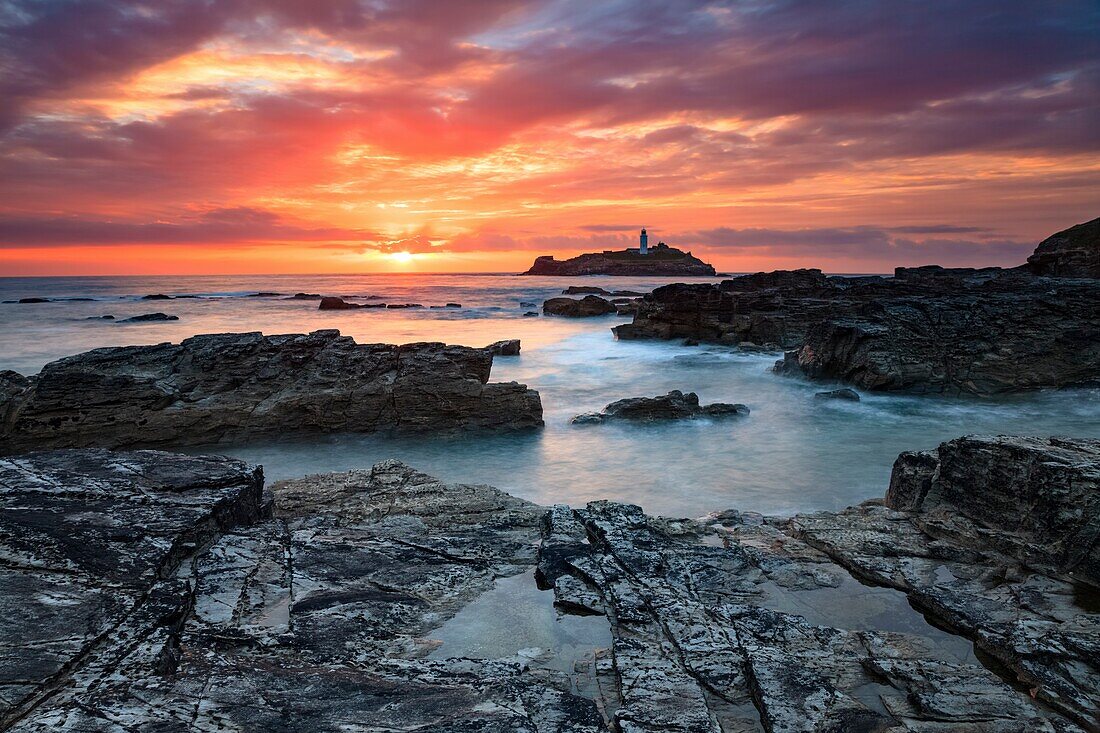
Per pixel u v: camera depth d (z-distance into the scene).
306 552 11.66
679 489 17.78
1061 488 11.02
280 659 8.33
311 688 7.52
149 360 24.62
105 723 6.59
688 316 51.38
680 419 25.73
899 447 21.84
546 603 10.66
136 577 9.48
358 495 15.44
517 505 15.03
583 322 69.62
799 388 32.47
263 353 25.67
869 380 31.00
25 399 22.20
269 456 22.31
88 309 83.38
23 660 7.53
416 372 25.14
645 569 11.30
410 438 24.14
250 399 24.31
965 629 9.67
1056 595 10.24
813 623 10.04
